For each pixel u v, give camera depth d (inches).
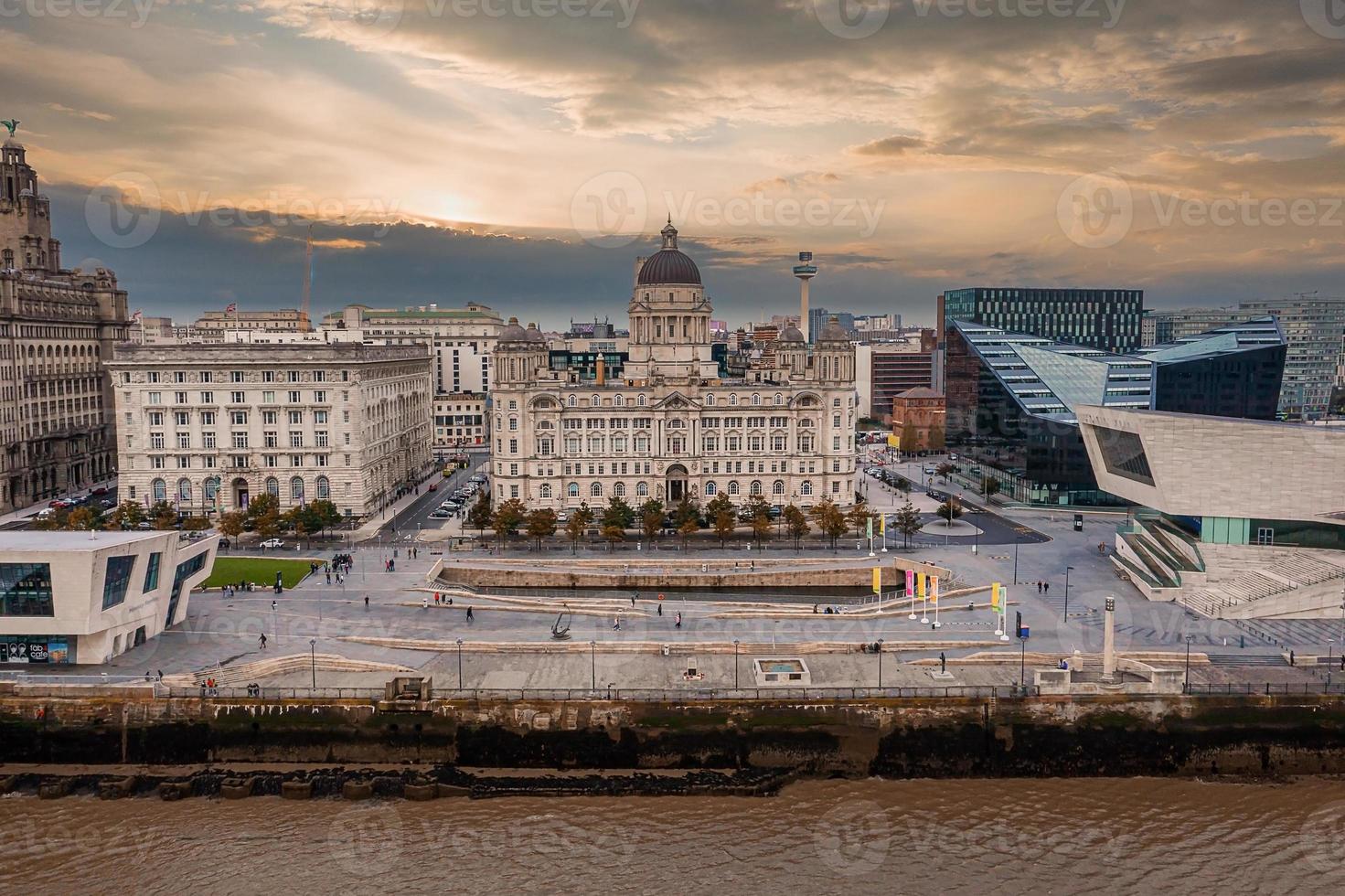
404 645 4766.2
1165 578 5669.3
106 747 4114.2
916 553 6673.2
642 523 7298.2
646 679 4320.9
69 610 4352.9
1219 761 4089.6
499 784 3907.5
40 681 4195.4
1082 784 4001.0
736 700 4094.5
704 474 7736.2
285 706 4097.0
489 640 4817.9
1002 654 4566.9
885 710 4084.6
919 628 5017.2
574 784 3917.3
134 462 7588.6
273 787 3880.4
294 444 7657.5
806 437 7780.5
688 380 7677.2
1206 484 5506.9
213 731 4094.5
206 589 5718.5
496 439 7593.5
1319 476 5324.8
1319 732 4074.8
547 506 7623.0
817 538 7253.9
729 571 6250.0
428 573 6058.1
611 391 7568.9
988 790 3956.7
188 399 7568.9
